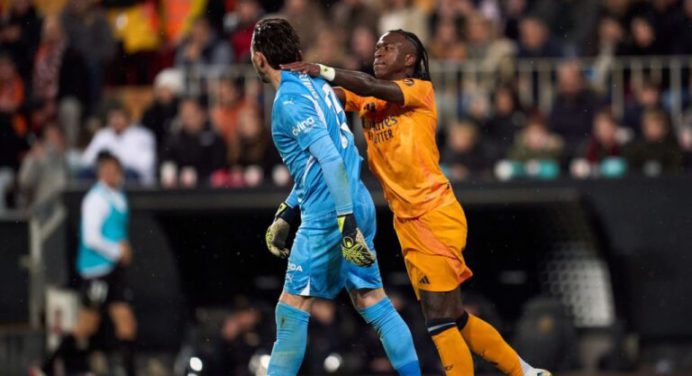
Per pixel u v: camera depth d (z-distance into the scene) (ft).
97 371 134.62
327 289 75.46
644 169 139.85
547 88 153.28
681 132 150.10
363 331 137.08
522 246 148.36
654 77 154.51
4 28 180.45
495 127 145.89
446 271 75.66
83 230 134.31
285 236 78.95
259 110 148.25
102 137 151.53
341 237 74.18
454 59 154.20
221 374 132.98
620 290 138.31
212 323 137.08
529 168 141.18
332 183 72.13
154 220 138.92
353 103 78.79
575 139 146.10
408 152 75.77
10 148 169.89
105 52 174.29
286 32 75.20
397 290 145.89
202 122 151.33
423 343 133.80
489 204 136.67
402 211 76.59
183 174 144.87
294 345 75.51
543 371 78.95
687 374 127.24
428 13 162.81
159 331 139.23
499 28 165.89
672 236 136.77
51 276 147.54
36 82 172.55
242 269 148.77
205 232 145.59
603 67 155.02
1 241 149.38
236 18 164.86
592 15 159.33
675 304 137.39
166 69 174.81
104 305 134.62
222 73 154.40
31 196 156.97
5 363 141.79
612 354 135.85
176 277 139.33
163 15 177.47
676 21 155.33
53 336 143.95
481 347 77.71
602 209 136.36
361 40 150.30
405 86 75.10
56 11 184.03
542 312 133.59
